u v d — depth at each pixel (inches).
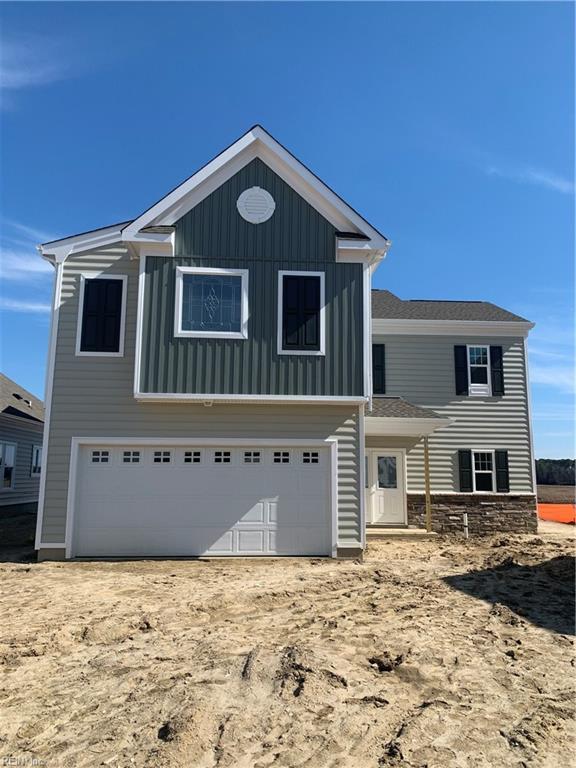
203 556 443.2
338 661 215.3
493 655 226.4
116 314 467.2
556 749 152.6
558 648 235.8
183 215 458.9
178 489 449.7
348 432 461.4
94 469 448.1
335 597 322.7
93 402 452.8
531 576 382.6
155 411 453.7
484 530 663.8
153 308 443.2
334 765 144.6
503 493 674.2
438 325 697.6
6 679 198.8
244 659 216.5
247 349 446.6
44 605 296.8
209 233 458.6
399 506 657.0
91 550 439.2
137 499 446.6
